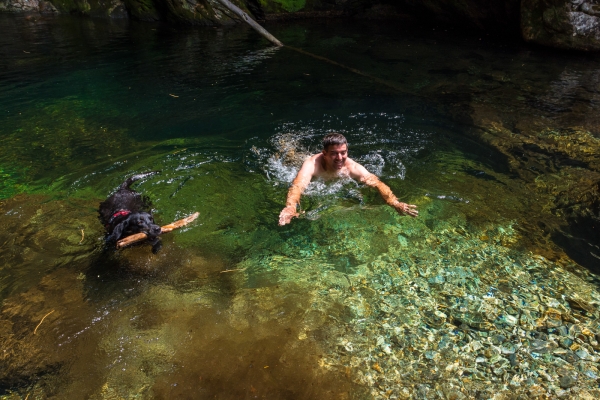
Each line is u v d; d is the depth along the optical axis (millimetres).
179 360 3070
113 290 3625
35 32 11625
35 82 8047
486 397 2807
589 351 3070
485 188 4902
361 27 12414
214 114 6719
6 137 6012
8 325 3271
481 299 3516
